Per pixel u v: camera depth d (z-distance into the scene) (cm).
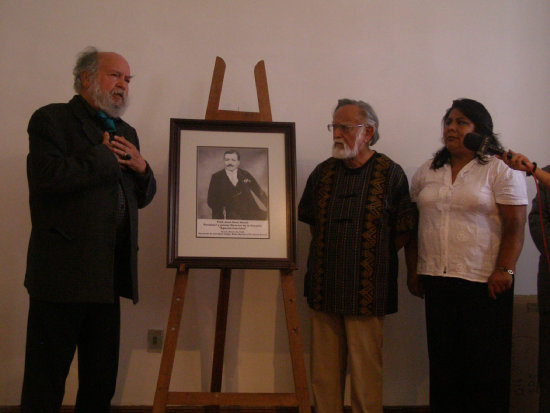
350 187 193
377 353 189
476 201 179
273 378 229
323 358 197
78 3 228
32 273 150
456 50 244
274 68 237
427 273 187
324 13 240
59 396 154
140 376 224
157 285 228
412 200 207
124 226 166
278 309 232
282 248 181
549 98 245
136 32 231
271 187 186
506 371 175
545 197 185
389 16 242
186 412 222
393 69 241
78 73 166
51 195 151
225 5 236
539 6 247
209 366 228
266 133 191
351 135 192
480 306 176
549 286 175
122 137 170
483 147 168
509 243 175
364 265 185
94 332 166
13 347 220
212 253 177
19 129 223
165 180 229
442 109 241
